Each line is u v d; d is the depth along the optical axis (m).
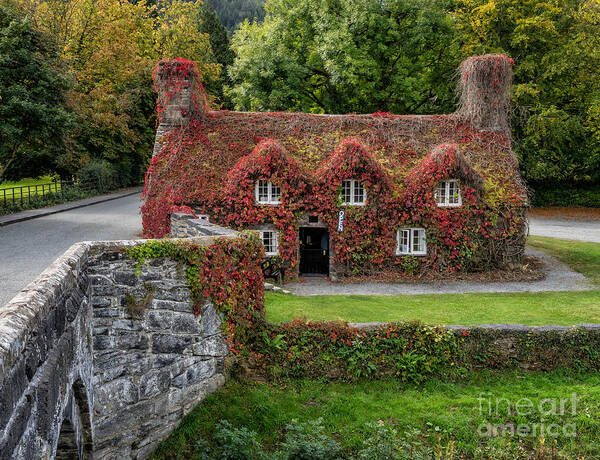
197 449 8.59
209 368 9.81
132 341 8.42
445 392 10.67
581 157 36.66
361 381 10.97
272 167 19.62
